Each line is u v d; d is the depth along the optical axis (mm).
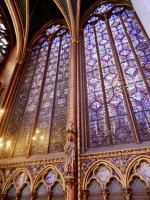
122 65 10680
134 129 8023
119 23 13281
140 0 9031
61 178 7809
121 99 9320
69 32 15039
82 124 9094
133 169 6938
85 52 12844
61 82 11906
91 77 11109
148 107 8469
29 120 10992
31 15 16281
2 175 9070
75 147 8039
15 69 13820
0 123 10938
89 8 15680
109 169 7281
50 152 9078
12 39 16781
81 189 7141
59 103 10867
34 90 12570
